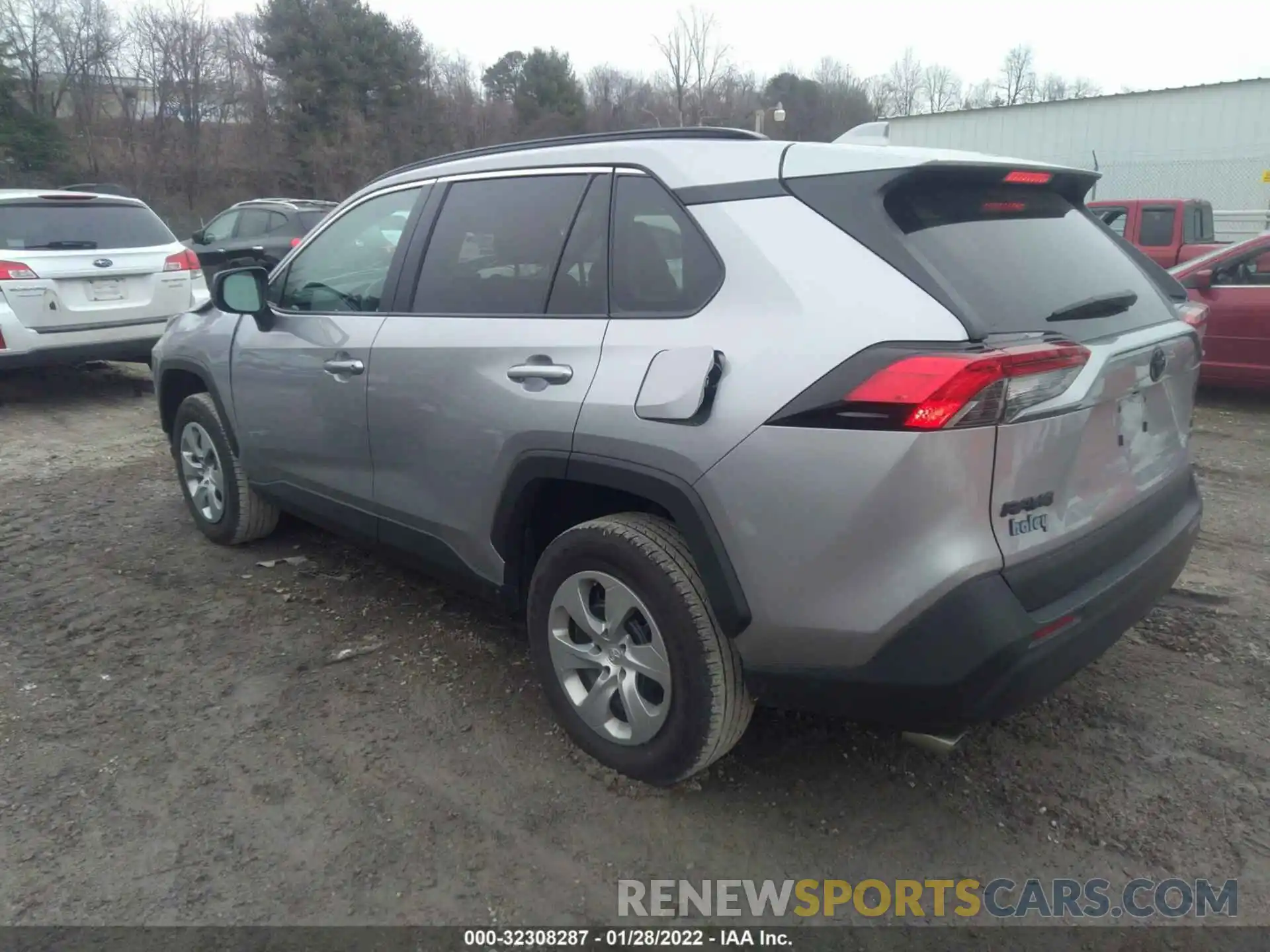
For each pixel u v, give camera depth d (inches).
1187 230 513.7
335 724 129.0
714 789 115.0
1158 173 745.0
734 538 97.0
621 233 113.1
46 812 111.2
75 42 1321.4
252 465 171.2
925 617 89.0
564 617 118.3
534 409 114.0
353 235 151.8
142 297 323.9
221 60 1455.5
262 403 161.9
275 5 1445.6
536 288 120.5
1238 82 695.7
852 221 96.2
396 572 179.0
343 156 1412.4
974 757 121.0
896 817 110.4
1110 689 135.8
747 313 98.5
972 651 88.1
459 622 158.2
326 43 1443.2
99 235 319.3
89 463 257.1
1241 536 194.2
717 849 105.7
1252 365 309.0
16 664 145.6
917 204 99.1
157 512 215.3
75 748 123.6
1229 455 256.7
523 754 121.9
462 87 1674.5
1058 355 89.5
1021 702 92.6
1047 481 92.8
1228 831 107.6
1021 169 107.0
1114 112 756.6
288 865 103.1
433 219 137.3
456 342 125.4
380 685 138.9
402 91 1520.7
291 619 159.8
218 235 570.3
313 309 155.2
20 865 102.8
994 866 103.1
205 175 1365.7
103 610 164.1
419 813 111.3
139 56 1381.6
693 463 98.7
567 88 1632.6
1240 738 124.0
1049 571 93.4
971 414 85.7
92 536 200.1
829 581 92.4
